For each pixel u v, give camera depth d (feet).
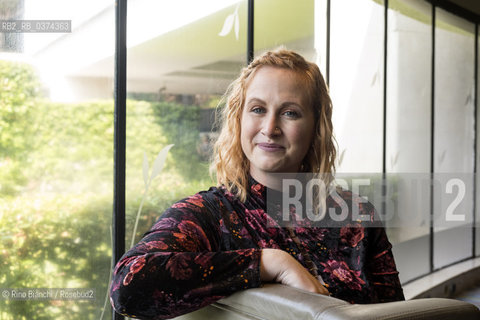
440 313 2.58
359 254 3.62
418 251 14.43
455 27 16.67
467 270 15.47
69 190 5.88
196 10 7.46
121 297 2.80
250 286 2.90
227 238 3.31
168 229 3.13
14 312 5.41
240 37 8.21
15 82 5.33
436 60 15.60
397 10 13.33
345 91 11.21
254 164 3.51
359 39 11.63
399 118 13.62
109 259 6.28
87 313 6.04
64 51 5.77
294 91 3.47
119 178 6.36
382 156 12.81
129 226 6.50
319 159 3.74
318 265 3.45
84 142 6.01
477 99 18.26
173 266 2.82
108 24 6.26
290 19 9.30
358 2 11.53
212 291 2.87
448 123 16.39
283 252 3.06
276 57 3.57
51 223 5.71
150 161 6.77
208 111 7.64
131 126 6.55
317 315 2.46
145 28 6.71
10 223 5.35
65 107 5.82
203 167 7.54
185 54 7.29
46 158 5.65
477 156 18.15
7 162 5.31
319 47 10.20
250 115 3.51
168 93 7.06
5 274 5.33
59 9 5.71
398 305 2.58
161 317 2.92
